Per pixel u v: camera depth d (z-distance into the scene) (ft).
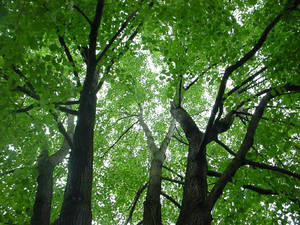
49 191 16.89
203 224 10.87
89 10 12.44
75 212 11.20
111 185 27.53
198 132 16.49
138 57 30.45
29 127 14.61
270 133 14.83
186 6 9.87
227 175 11.63
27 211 14.21
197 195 12.38
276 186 14.69
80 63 19.26
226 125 16.35
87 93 12.21
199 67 17.43
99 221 26.37
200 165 14.05
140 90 29.17
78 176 12.12
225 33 13.71
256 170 14.55
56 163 18.81
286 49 13.29
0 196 13.99
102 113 29.68
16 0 8.66
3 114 10.18
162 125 33.65
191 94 32.22
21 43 8.74
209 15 12.48
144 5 11.95
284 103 15.67
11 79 9.33
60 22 10.45
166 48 14.69
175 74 15.44
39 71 10.38
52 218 21.47
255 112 13.25
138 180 27.78
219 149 28.37
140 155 31.27
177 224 11.73
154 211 14.46
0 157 14.80
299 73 13.29
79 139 12.75
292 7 10.93
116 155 31.35
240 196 17.54
